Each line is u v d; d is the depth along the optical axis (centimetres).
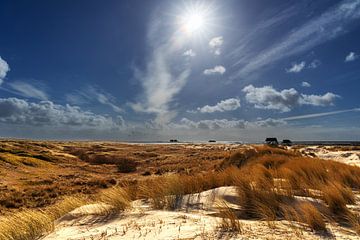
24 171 3269
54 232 613
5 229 632
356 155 3316
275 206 713
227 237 493
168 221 617
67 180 2817
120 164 4491
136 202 885
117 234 544
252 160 2269
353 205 755
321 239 493
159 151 7756
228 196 820
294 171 1267
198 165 3594
